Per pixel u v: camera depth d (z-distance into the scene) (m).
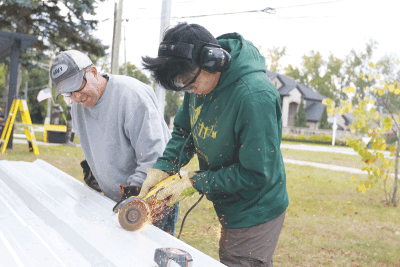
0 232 1.06
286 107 40.12
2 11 15.19
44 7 15.27
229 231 1.41
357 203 5.69
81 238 1.06
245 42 1.32
